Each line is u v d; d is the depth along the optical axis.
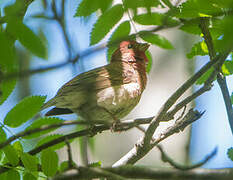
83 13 8.82
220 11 9.33
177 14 9.56
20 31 7.95
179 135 15.56
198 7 9.41
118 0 9.87
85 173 7.67
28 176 9.26
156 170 7.02
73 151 15.70
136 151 10.59
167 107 9.55
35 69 7.43
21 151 9.56
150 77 16.33
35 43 8.05
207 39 9.91
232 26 6.39
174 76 16.19
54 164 9.08
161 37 10.57
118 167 7.52
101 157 15.53
